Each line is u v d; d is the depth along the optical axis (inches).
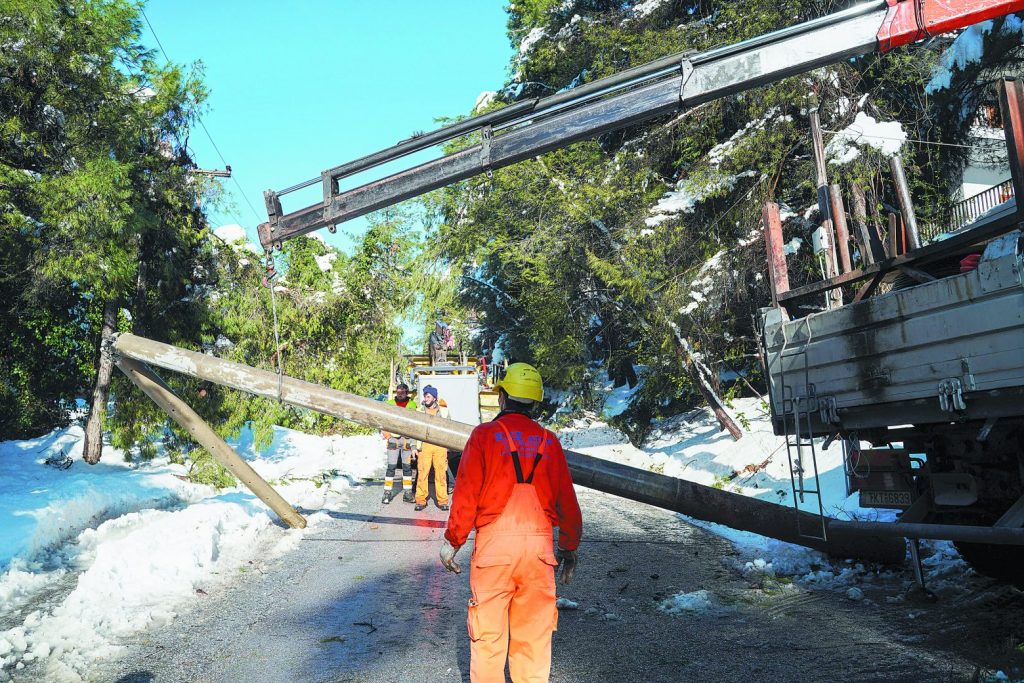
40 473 464.4
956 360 175.2
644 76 212.5
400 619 211.0
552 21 946.7
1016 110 164.4
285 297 724.0
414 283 807.7
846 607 210.1
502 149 225.0
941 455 208.2
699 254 606.9
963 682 149.8
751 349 637.9
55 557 290.2
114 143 498.9
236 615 218.1
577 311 733.9
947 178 679.7
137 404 539.8
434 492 473.1
